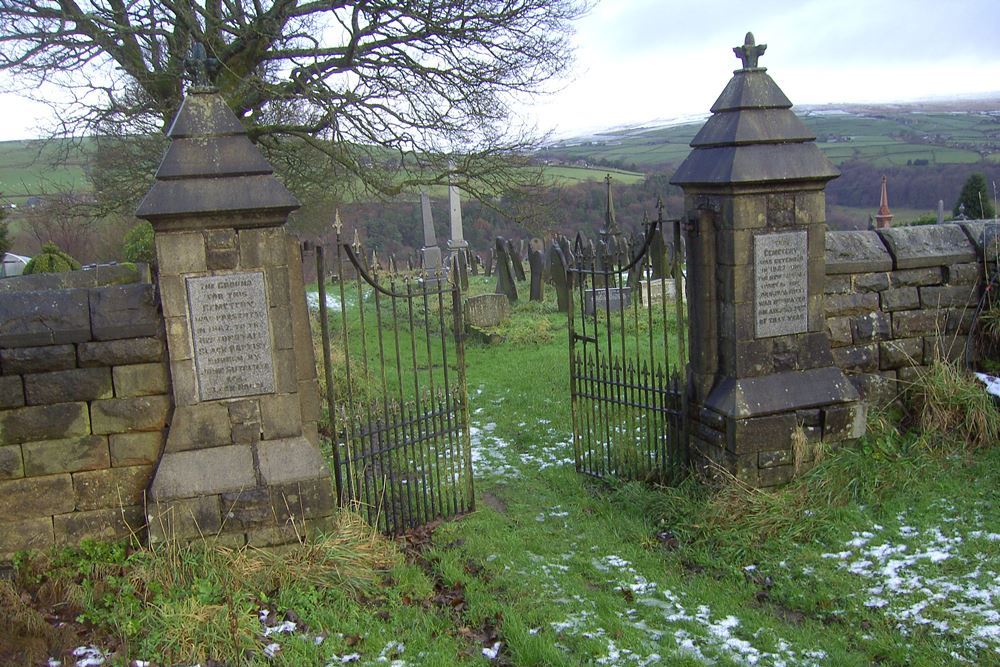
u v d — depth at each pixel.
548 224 13.44
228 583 4.85
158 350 5.13
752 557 5.40
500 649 4.41
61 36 10.98
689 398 6.53
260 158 5.04
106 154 13.13
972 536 5.28
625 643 4.41
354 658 4.29
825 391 6.21
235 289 5.06
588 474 7.21
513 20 12.20
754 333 6.06
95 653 4.27
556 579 5.24
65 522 5.11
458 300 6.40
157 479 5.05
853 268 6.66
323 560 5.13
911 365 6.96
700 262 6.17
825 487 5.95
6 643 4.23
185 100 5.03
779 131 5.91
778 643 4.38
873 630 4.44
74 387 5.04
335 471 5.91
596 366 7.17
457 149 12.79
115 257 18.98
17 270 16.16
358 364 10.94
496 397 9.95
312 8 11.73
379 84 12.15
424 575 5.31
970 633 4.28
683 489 6.31
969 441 6.55
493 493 6.96
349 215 19.70
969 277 7.10
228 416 5.18
